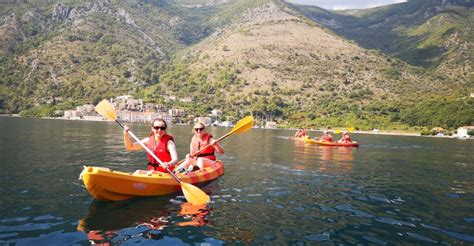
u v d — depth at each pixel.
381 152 26.11
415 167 17.27
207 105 163.50
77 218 7.23
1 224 6.82
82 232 6.50
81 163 14.26
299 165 15.98
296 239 6.42
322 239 6.47
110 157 16.55
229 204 8.55
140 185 8.65
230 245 6.05
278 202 8.90
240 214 7.78
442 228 7.29
